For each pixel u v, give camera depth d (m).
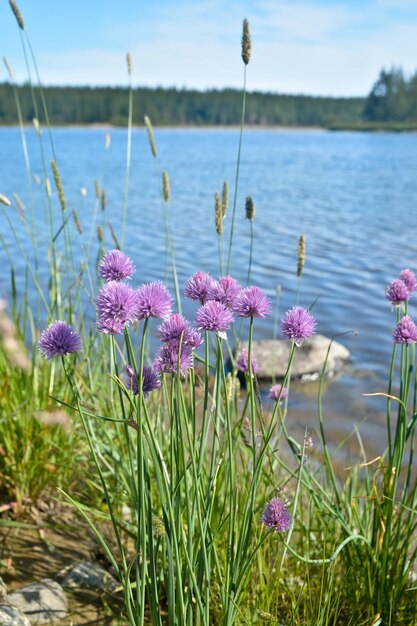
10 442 3.66
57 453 3.78
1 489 3.76
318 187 32.19
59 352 1.96
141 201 25.36
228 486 2.73
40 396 3.80
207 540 2.29
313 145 87.25
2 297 10.13
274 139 113.31
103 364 4.05
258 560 2.81
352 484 3.56
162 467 2.04
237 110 186.88
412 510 2.69
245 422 2.68
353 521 3.45
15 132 127.00
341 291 12.37
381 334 9.85
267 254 15.62
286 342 8.51
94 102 170.25
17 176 32.75
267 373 7.90
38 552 3.37
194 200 26.12
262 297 2.14
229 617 2.22
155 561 2.13
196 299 2.23
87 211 21.83
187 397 2.62
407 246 16.95
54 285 4.29
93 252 12.68
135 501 2.36
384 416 6.95
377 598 2.87
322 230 19.38
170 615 2.14
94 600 3.05
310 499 3.11
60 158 49.56
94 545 3.50
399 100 175.38
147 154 59.16
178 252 15.57
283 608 2.98
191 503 2.47
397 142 100.81
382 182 35.44
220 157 57.12
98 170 38.88
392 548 2.91
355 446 6.15
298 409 7.09
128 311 1.86
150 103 176.88
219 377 2.19
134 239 16.92
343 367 8.37
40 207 21.94
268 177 37.56
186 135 134.62
